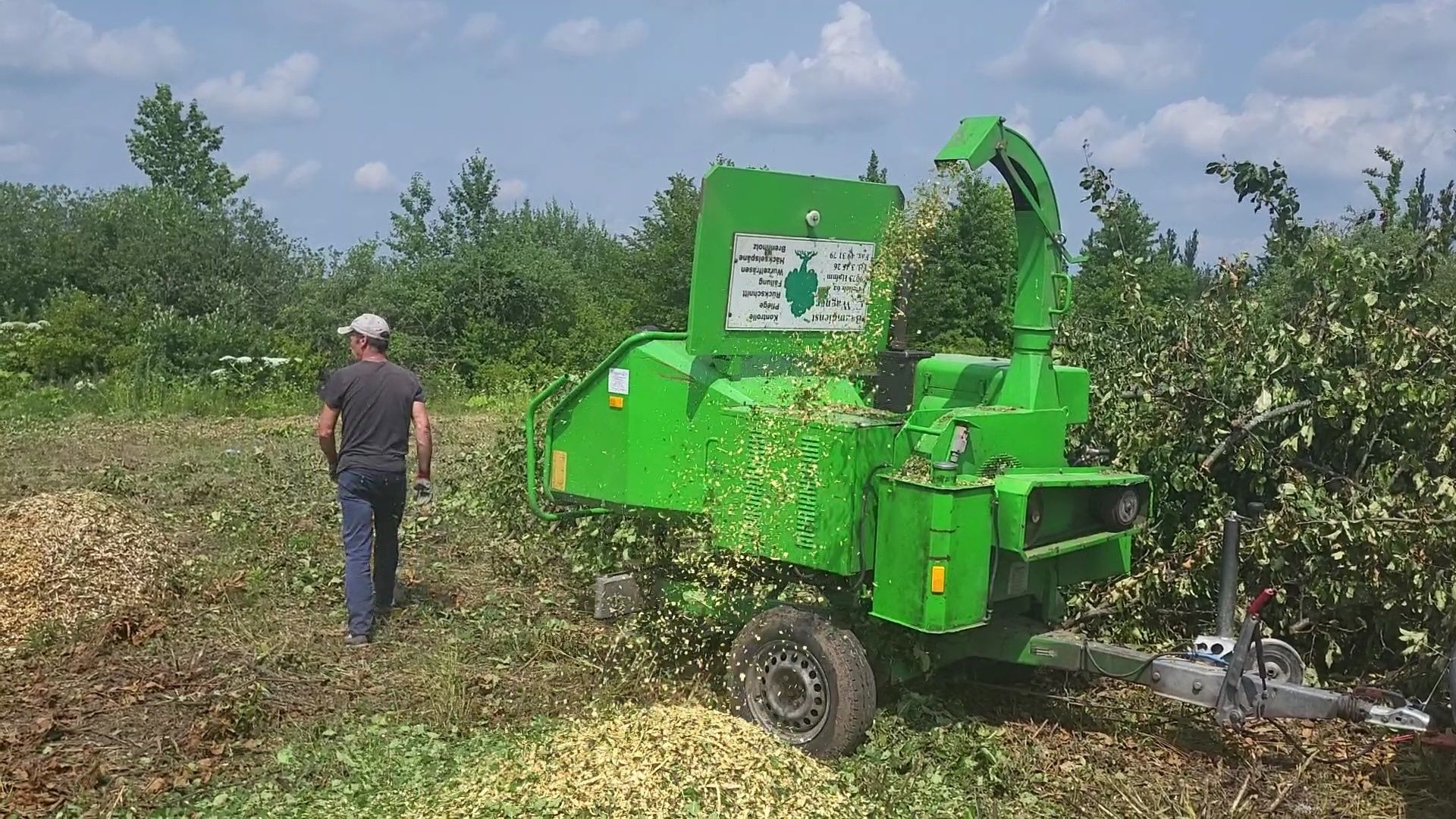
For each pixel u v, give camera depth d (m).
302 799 4.52
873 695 4.99
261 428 15.80
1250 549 5.72
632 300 23.89
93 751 5.01
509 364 22.86
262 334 21.61
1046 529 5.12
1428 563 5.30
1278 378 6.28
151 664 6.11
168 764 4.91
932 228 5.87
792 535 5.18
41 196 24.20
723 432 5.48
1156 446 6.32
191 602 7.11
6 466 11.88
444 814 4.09
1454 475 5.80
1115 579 5.98
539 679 6.06
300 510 9.74
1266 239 7.05
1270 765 5.09
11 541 6.86
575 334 23.47
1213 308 7.00
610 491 6.12
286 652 6.30
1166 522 6.40
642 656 5.93
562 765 4.32
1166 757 5.17
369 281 24.84
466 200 32.25
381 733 5.23
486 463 10.96
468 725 5.41
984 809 4.57
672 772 4.18
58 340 19.50
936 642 5.36
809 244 5.71
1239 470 6.14
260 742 5.18
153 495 10.28
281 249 24.80
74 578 6.77
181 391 18.25
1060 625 5.52
